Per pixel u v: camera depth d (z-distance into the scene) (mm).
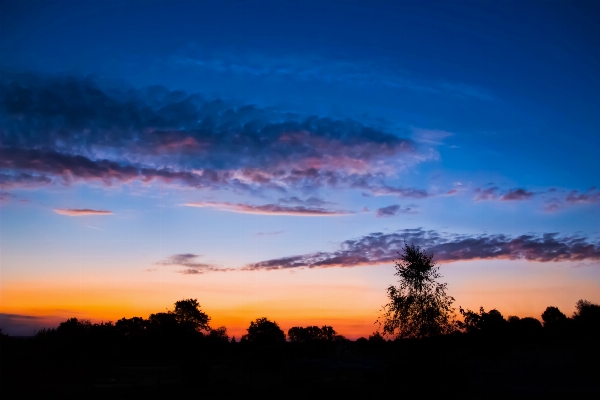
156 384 41969
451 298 27969
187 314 63625
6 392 28672
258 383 44312
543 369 46094
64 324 58969
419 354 26203
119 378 46875
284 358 64062
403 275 28266
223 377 49844
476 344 42188
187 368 38969
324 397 34531
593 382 38625
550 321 76688
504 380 40062
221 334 71688
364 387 35375
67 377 39969
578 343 56250
